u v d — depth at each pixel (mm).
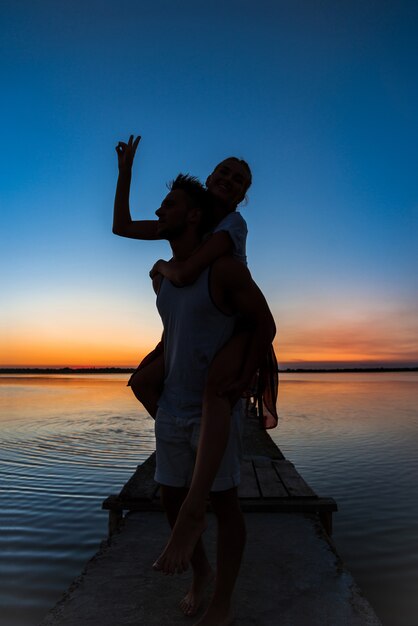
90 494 6645
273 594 2459
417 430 13672
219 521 2074
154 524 3674
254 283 2012
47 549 4523
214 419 1844
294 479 4867
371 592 3719
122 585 2568
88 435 12500
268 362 2309
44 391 38594
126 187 2525
